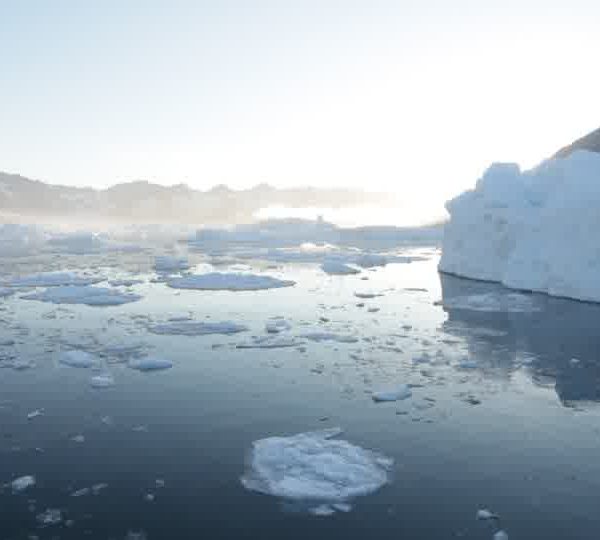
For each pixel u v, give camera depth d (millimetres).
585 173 29094
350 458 10844
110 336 20953
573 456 11148
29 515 9148
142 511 9289
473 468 10680
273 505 9484
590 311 25078
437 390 14883
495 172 36438
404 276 39938
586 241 27609
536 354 18281
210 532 8711
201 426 12578
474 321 23594
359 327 22594
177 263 45938
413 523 8945
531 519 9039
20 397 14375
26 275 40438
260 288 33844
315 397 14367
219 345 19656
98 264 49906
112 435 12133
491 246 35875
